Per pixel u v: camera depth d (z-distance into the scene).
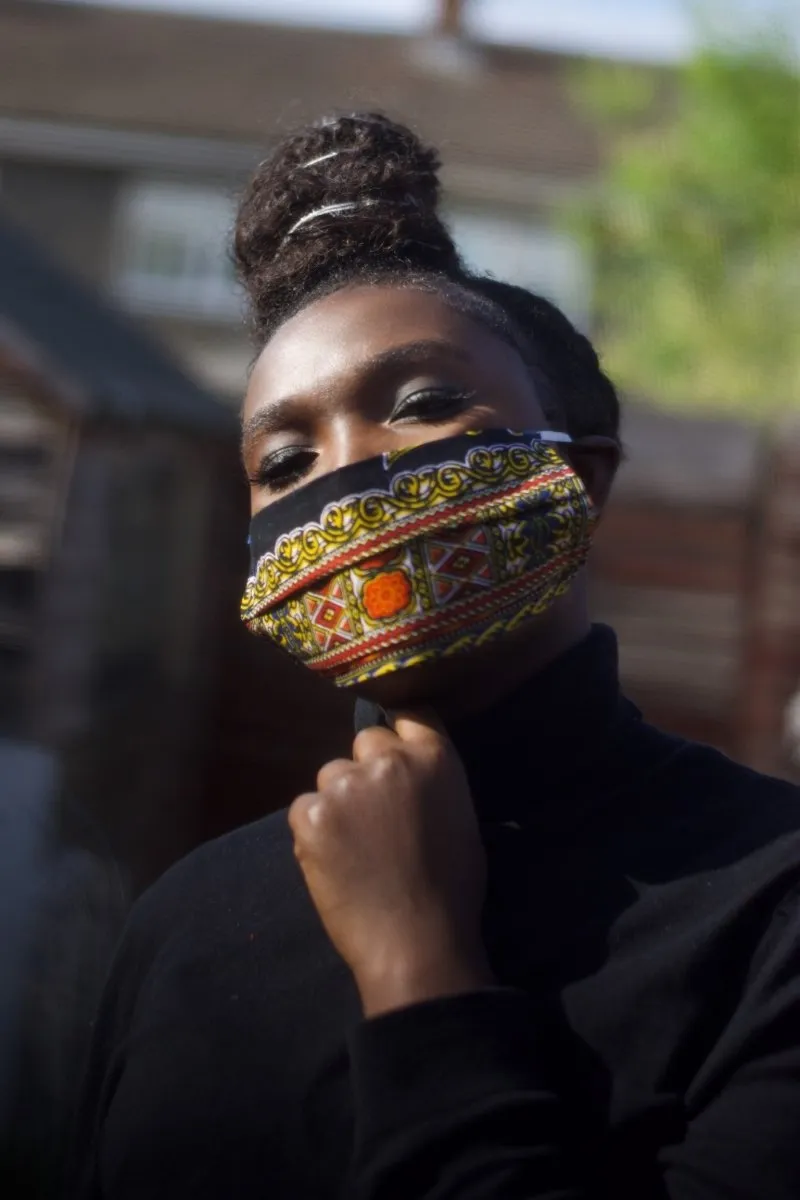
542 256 17.44
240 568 7.72
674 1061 1.14
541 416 1.36
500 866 1.28
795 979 1.13
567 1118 1.12
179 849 7.64
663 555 7.55
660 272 12.98
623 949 1.20
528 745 1.31
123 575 6.86
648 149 13.08
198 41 19.33
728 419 7.53
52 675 6.45
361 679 1.27
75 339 7.42
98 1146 1.40
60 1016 1.93
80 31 19.16
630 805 1.29
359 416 1.30
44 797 2.32
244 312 1.56
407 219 1.46
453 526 1.24
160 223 17.53
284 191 1.49
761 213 12.58
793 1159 1.07
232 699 7.75
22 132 17.34
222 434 7.51
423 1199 1.08
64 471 6.46
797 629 7.40
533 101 18.80
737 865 1.21
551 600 1.26
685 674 7.55
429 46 19.73
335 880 1.20
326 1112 1.23
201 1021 1.33
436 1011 1.13
